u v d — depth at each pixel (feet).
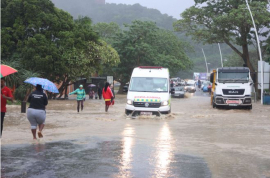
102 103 106.73
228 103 83.76
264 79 127.24
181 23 141.28
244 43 138.62
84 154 29.45
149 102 60.64
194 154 29.81
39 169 24.40
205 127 48.62
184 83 266.98
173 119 59.21
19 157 28.09
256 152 30.89
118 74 185.47
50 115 64.44
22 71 98.27
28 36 113.91
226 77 85.46
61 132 42.55
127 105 61.41
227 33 137.59
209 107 92.02
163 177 22.50
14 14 112.68
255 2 128.06
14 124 49.96
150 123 52.90
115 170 24.23
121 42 178.19
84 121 54.70
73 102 109.40
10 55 110.32
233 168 25.03
